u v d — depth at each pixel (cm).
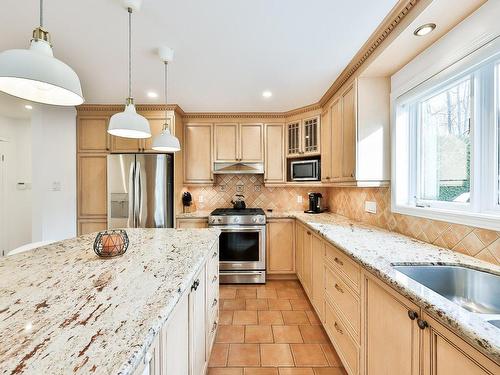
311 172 317
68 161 319
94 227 320
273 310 252
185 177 349
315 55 197
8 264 119
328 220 274
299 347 195
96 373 50
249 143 349
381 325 117
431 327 86
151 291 90
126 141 320
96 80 243
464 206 146
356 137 207
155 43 180
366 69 193
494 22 118
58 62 97
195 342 131
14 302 81
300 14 150
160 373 82
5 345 58
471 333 67
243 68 219
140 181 307
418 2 132
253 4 142
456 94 158
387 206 213
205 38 175
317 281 226
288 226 330
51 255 134
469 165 147
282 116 347
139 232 201
